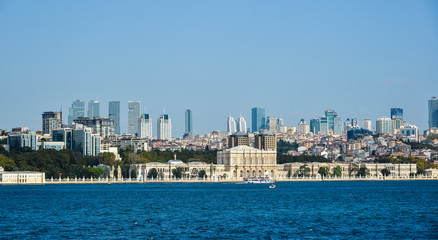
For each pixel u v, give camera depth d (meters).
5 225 172.12
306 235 151.62
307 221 179.12
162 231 159.50
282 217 190.00
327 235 151.62
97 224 174.00
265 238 148.00
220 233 155.50
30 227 167.50
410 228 162.75
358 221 178.50
